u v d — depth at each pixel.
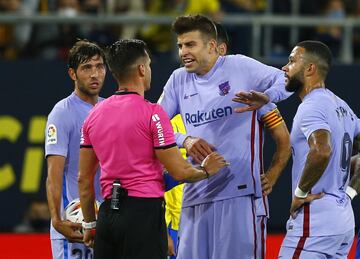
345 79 32.25
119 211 18.39
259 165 20.55
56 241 20.77
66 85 32.28
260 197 20.47
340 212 19.50
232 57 20.28
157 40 36.12
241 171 20.12
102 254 18.69
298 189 19.27
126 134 18.36
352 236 20.03
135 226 18.27
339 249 19.98
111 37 35.94
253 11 38.03
